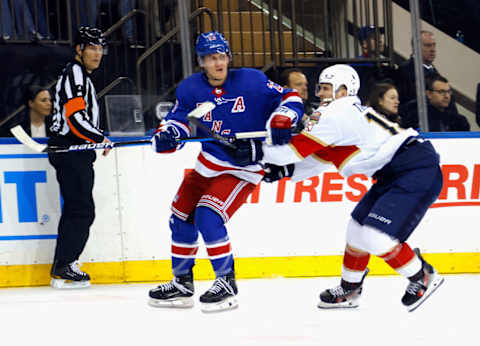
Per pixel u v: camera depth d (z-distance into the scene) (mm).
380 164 11250
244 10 23188
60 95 14844
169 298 12695
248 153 11367
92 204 15297
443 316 11641
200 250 15961
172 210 12664
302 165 12109
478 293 13883
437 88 18078
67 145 14969
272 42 20688
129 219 15930
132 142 12422
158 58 21734
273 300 13344
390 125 11375
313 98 19953
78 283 15367
